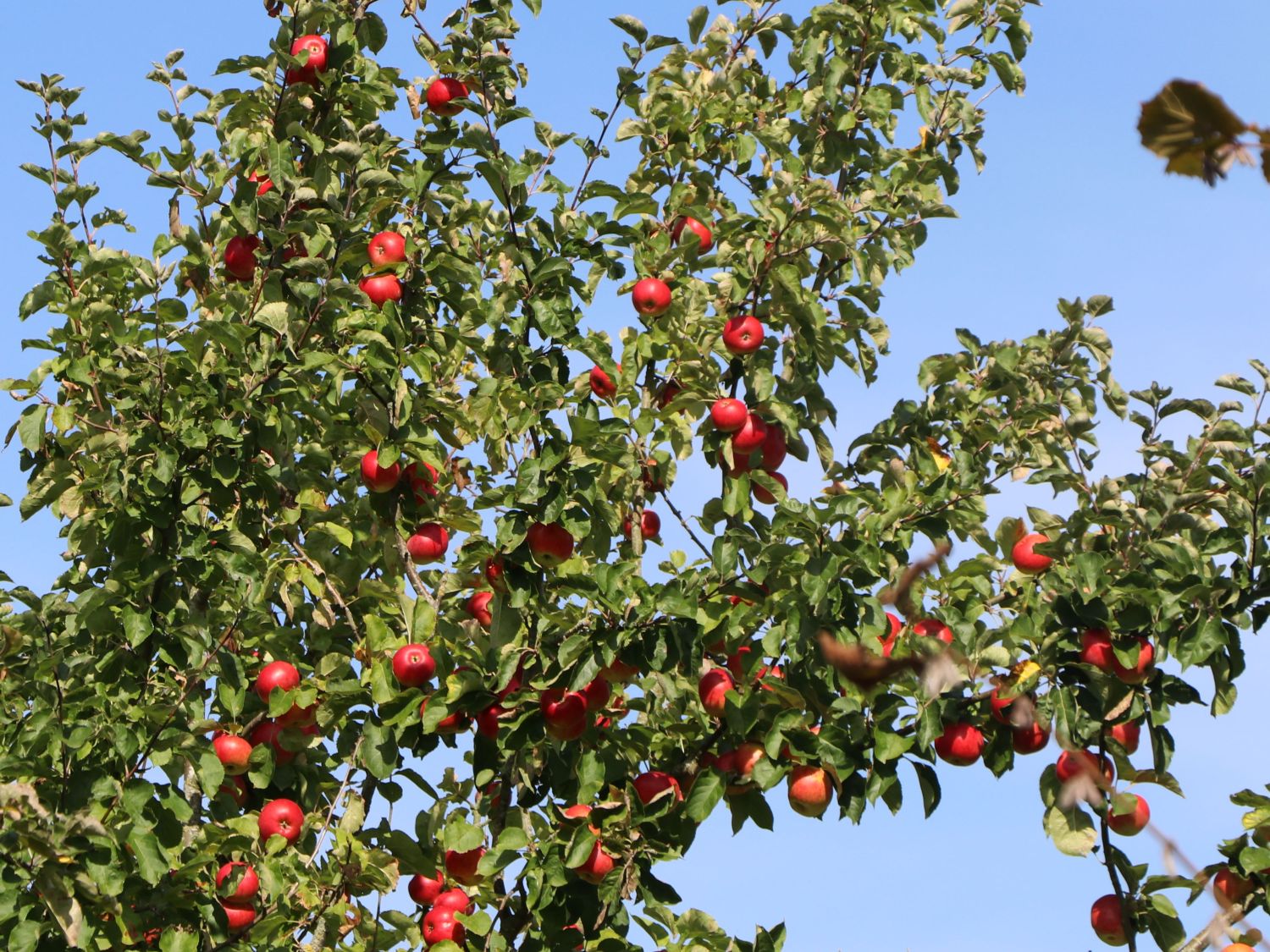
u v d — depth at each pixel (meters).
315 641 7.26
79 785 6.14
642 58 7.68
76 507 7.82
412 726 6.84
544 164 7.79
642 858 6.72
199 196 8.39
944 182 9.22
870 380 8.47
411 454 7.04
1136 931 6.78
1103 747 6.89
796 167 7.93
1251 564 6.83
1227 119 0.77
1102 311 8.36
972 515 7.39
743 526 7.55
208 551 7.22
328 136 8.60
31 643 7.00
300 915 6.61
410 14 8.86
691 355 7.50
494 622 6.76
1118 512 7.22
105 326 7.60
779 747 6.48
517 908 7.08
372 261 7.84
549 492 6.62
